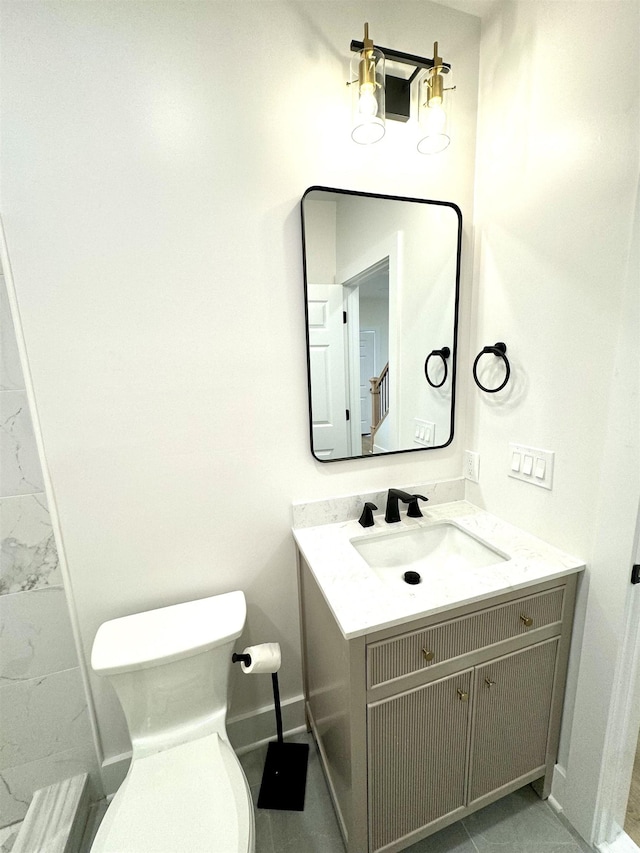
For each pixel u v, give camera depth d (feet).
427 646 3.00
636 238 2.69
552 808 3.86
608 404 3.03
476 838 3.62
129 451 3.55
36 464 3.32
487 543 3.81
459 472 4.81
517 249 3.74
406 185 3.99
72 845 3.54
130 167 3.16
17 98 2.84
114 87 3.03
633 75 2.63
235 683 4.39
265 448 4.01
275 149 3.52
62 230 3.08
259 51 3.34
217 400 3.75
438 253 4.21
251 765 4.38
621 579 3.04
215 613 3.72
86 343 3.28
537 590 3.29
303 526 4.25
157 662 3.25
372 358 4.17
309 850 3.55
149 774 3.09
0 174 2.88
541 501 3.76
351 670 2.80
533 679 3.51
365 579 3.27
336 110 3.64
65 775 3.91
